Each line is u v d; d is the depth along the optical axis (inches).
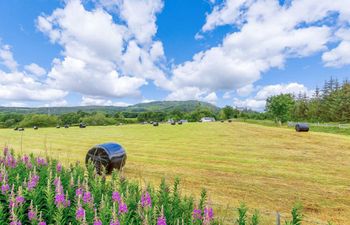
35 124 3307.1
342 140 1113.4
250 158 720.3
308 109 3986.2
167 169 570.6
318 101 3944.4
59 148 893.8
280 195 397.7
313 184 461.4
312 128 1835.6
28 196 183.6
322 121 3405.5
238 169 578.6
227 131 1742.1
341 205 358.3
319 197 391.2
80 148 897.5
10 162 262.1
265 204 356.2
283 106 2559.1
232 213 305.7
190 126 2409.0
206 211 160.2
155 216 153.6
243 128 2032.5
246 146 975.0
